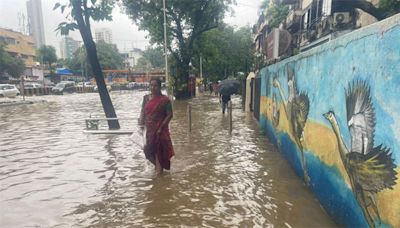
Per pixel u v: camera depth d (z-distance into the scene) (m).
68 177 5.86
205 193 4.98
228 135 9.99
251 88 16.55
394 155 2.55
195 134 10.20
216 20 28.84
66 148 8.30
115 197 4.88
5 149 8.30
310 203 4.52
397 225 2.52
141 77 71.81
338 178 3.78
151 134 5.88
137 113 17.34
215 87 37.28
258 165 6.51
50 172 6.18
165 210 4.38
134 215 4.25
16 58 59.19
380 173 2.77
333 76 3.96
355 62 3.32
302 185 5.28
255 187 5.21
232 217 4.14
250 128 11.42
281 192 4.96
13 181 5.66
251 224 3.93
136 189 5.20
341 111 3.69
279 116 7.62
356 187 3.28
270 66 9.23
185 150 7.92
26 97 36.97
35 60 80.19
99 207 4.52
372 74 2.93
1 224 4.04
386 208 2.68
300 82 5.60
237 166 6.44
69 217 4.21
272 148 8.10
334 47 3.94
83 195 4.97
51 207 4.54
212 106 20.94
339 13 11.31
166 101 5.93
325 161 4.23
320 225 3.84
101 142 9.06
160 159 5.94
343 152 3.62
